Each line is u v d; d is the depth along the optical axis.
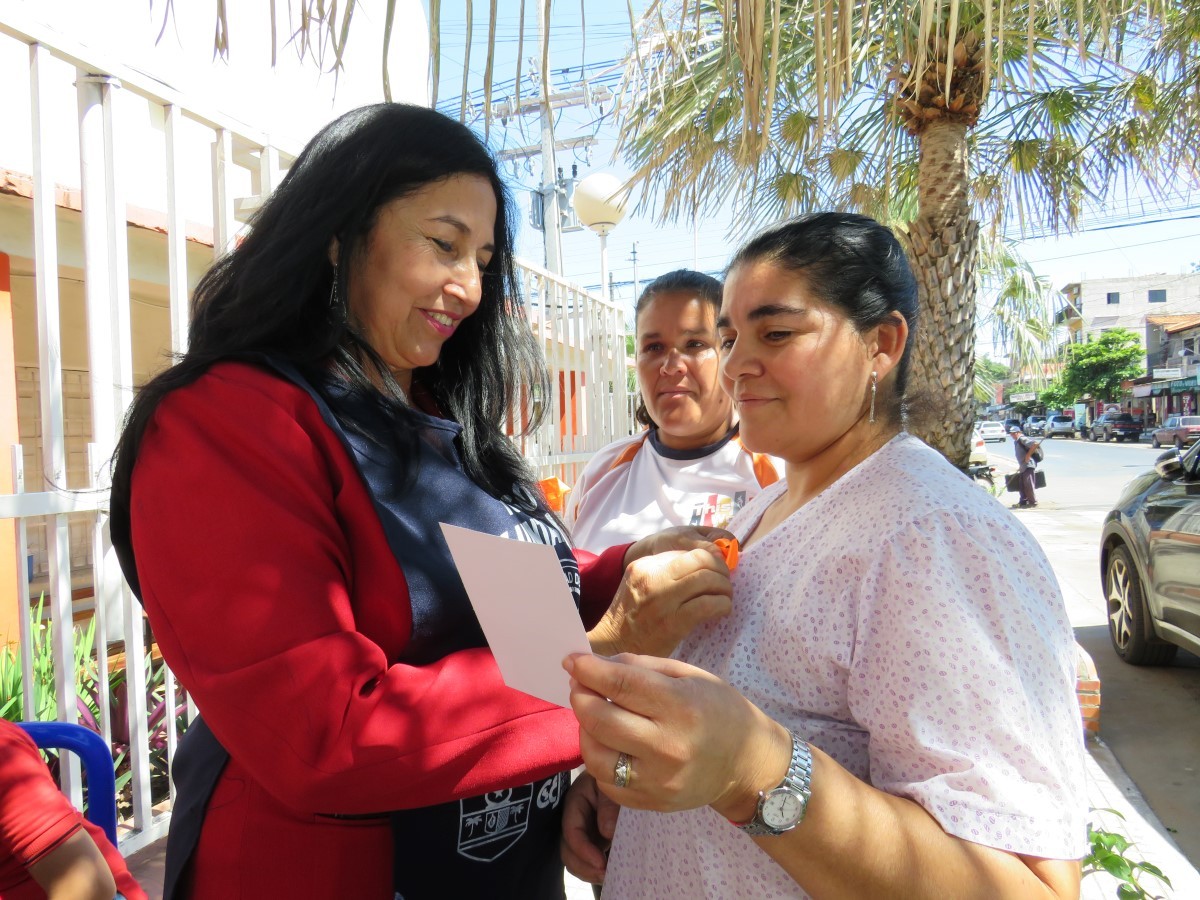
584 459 4.44
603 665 0.77
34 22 1.80
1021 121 5.12
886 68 3.17
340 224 1.11
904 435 1.14
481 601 0.86
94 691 2.78
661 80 1.69
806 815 0.81
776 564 1.12
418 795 0.92
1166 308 58.97
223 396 1.01
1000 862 0.82
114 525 1.09
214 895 1.06
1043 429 54.31
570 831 1.36
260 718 0.88
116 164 2.01
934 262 4.13
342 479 1.04
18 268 3.66
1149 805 3.60
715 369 2.28
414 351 1.22
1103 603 7.26
